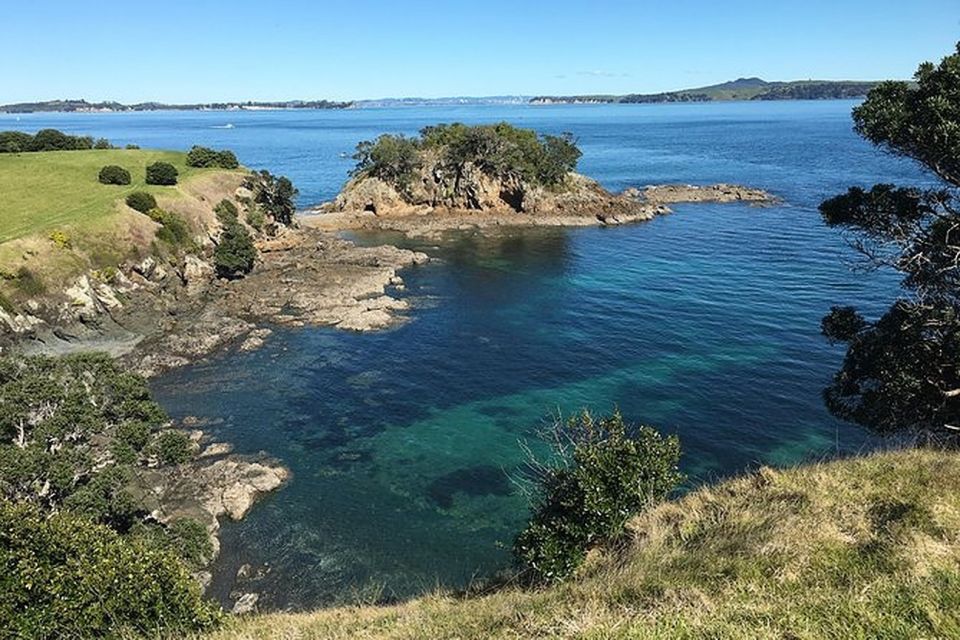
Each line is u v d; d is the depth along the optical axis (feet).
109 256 207.62
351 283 240.12
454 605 53.21
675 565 44.75
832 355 173.99
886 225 83.15
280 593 95.09
